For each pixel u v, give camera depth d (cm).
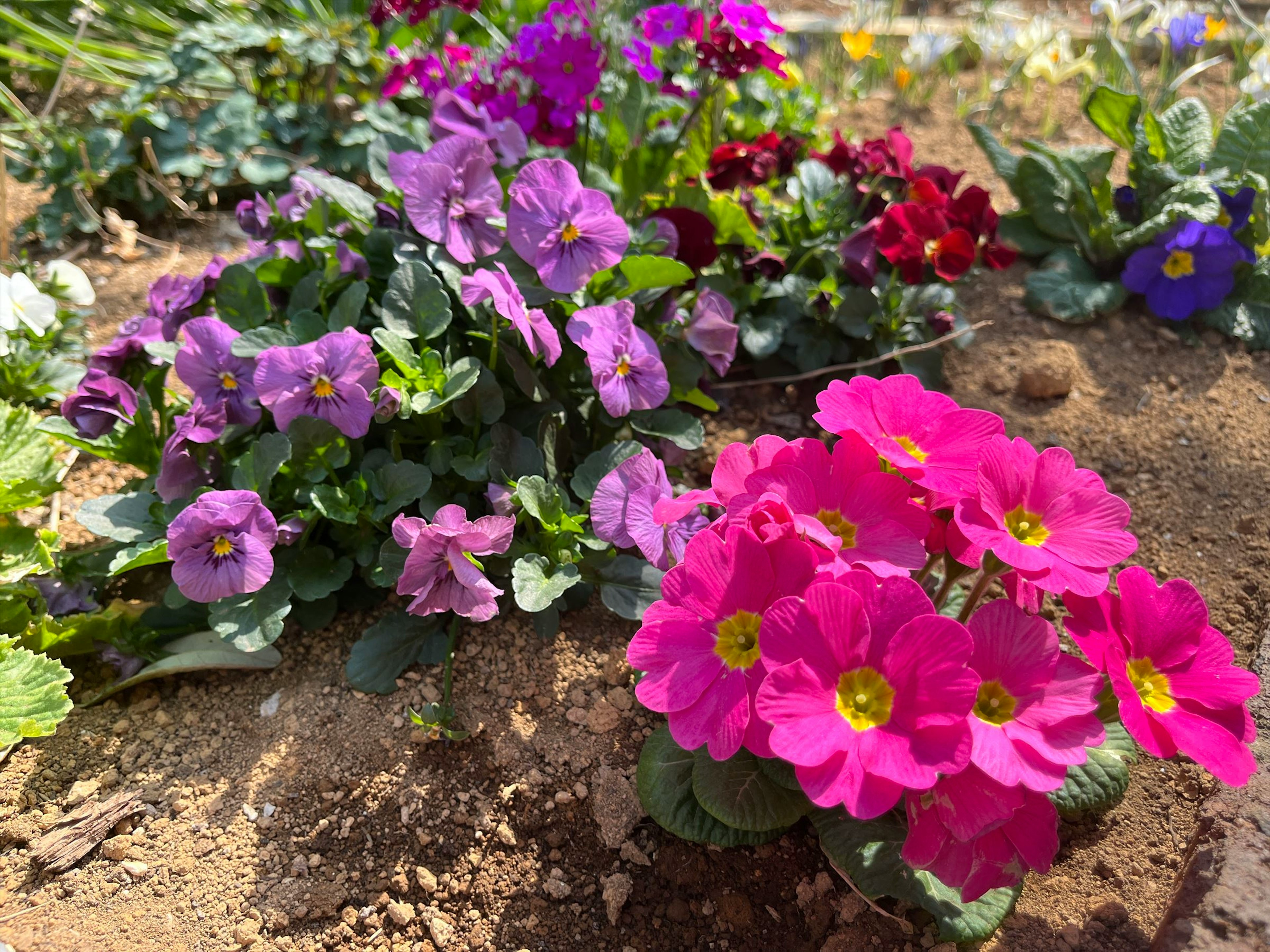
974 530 22
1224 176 43
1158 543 35
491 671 30
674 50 44
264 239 37
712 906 26
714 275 41
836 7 75
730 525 23
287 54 51
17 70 55
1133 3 59
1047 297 44
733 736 22
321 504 29
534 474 31
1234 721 23
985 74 64
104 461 38
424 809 27
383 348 32
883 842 25
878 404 24
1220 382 41
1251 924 22
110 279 45
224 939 25
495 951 25
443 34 48
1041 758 21
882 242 39
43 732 26
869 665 21
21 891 26
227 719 30
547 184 32
